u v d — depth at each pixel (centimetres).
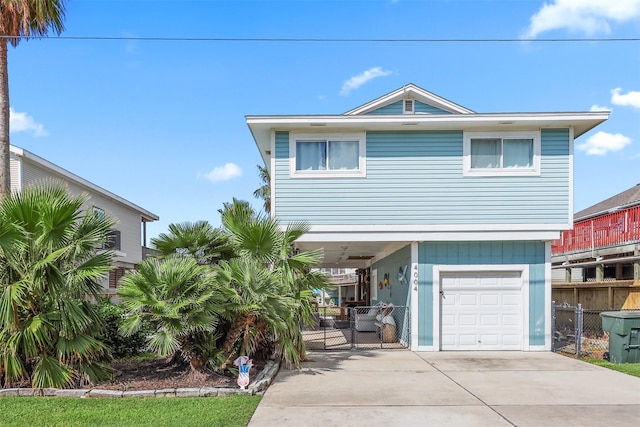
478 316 1213
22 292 705
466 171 1192
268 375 845
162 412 635
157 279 764
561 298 1734
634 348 1027
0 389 724
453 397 737
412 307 1207
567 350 1202
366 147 1202
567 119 1153
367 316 1648
